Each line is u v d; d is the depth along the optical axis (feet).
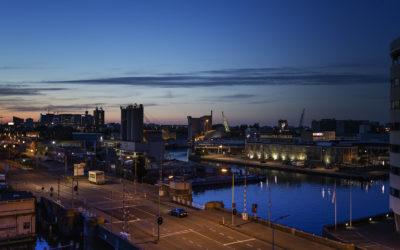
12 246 345.31
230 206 602.85
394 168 354.95
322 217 526.98
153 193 504.84
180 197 470.39
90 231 346.13
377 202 631.56
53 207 444.55
